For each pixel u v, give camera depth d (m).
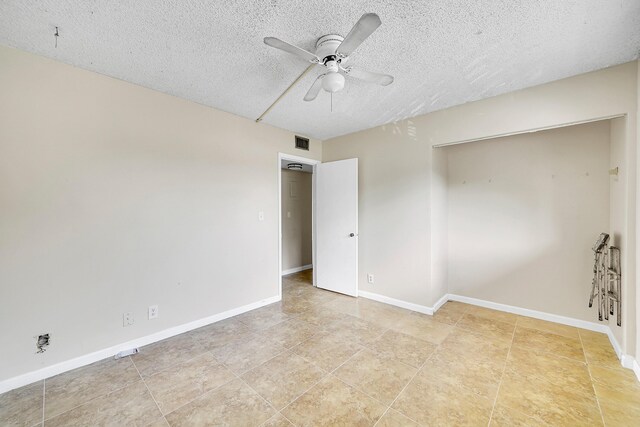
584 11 1.52
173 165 2.64
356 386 1.88
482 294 3.34
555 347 2.37
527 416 1.61
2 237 1.83
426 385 1.89
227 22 1.62
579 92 2.21
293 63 2.08
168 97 2.61
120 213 2.32
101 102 2.23
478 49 1.89
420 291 3.18
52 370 2.01
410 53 1.94
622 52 1.91
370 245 3.64
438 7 1.49
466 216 3.43
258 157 3.38
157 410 1.67
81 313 2.14
